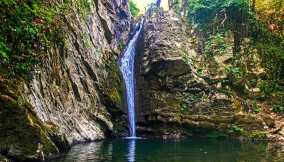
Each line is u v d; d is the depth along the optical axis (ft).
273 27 138.82
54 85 82.84
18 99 61.41
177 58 122.11
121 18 138.21
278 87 126.82
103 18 123.13
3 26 68.49
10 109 58.70
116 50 126.72
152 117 115.65
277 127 112.37
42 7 82.79
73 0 102.37
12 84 63.98
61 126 80.84
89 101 100.12
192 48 133.80
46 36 80.02
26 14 74.84
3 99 58.70
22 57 70.69
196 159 68.85
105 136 102.53
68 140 80.43
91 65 105.09
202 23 140.26
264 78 128.36
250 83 126.62
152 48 126.21
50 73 81.41
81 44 101.81
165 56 122.93
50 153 63.87
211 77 125.18
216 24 139.03
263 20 139.33
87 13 110.42
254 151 80.38
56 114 80.74
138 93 122.52
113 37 127.75
